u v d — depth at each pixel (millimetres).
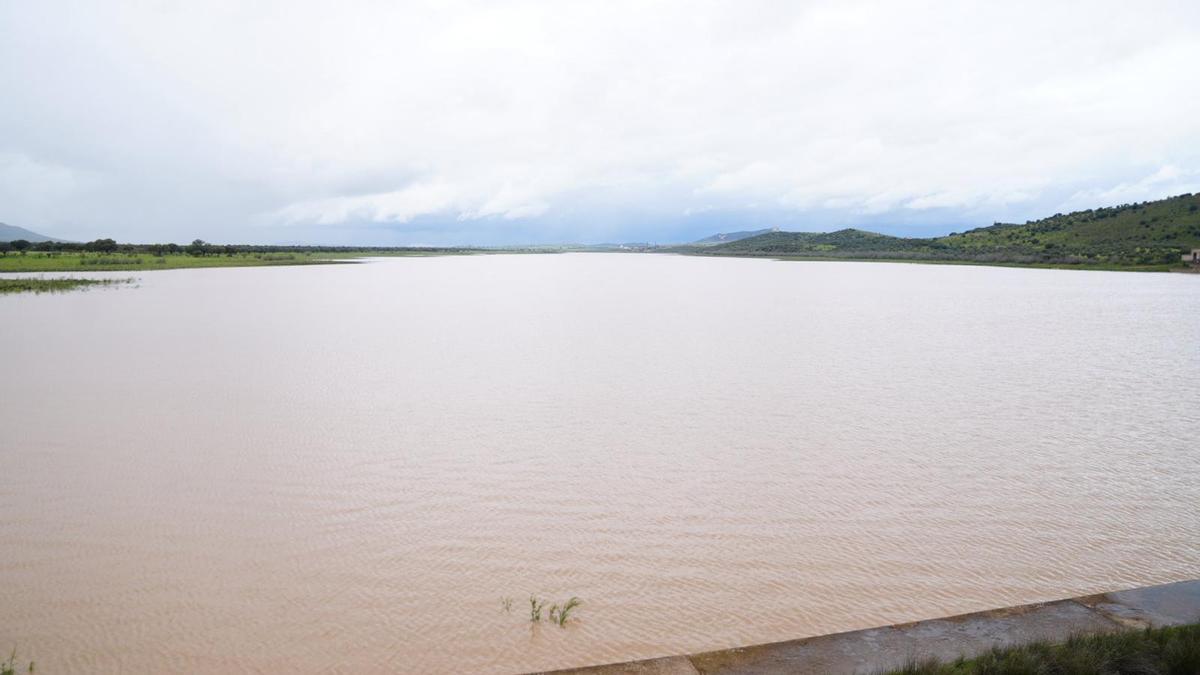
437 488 12609
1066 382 22906
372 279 88750
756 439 16016
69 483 12555
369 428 16641
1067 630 7355
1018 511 11703
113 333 32719
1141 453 14961
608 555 10023
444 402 19500
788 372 24609
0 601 8484
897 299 60875
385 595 8789
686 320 42750
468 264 172125
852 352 29438
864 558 9977
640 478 13281
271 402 19234
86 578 9078
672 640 7875
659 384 22312
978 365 26234
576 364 26125
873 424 17391
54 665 7223
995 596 8945
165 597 8633
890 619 8383
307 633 7906
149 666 7242
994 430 16812
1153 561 9883
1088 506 11930
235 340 31578
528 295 64938
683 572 9516
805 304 55562
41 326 34656
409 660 7426
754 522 11234
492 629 8047
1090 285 81375
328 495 12180
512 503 11938
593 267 156625
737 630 8102
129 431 15992
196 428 16359
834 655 6934
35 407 18219
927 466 14086
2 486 12344
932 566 9734
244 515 11227
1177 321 42219
